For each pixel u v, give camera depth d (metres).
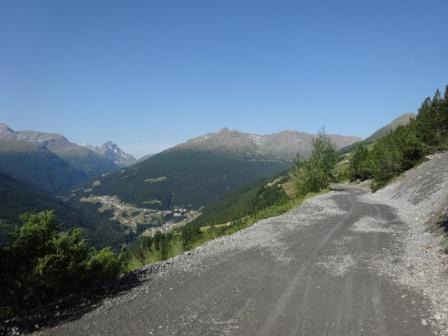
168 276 10.52
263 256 12.96
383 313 7.52
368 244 14.95
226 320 7.25
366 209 28.62
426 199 26.66
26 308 8.38
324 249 14.05
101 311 7.80
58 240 9.01
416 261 11.88
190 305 8.11
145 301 8.40
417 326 6.85
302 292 8.95
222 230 22.77
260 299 8.47
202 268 11.40
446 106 44.06
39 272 8.23
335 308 7.85
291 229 19.17
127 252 14.77
